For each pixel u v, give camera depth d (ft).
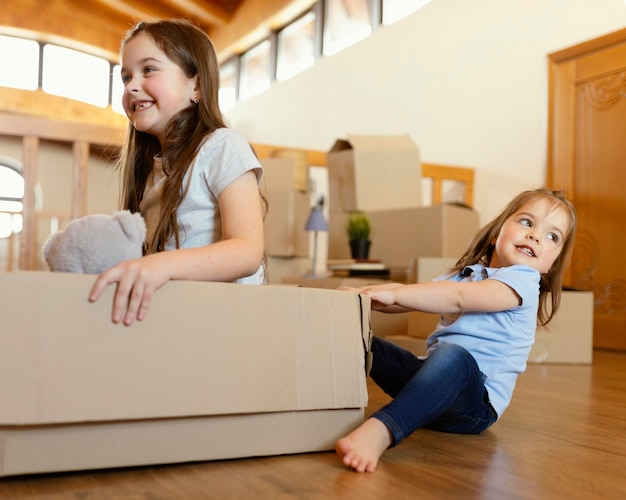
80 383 2.46
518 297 3.60
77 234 2.68
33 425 2.41
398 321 6.94
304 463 2.85
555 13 10.49
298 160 10.68
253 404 2.80
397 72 14.56
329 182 9.78
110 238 2.70
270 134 20.68
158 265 2.63
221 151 3.41
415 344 5.77
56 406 2.41
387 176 9.33
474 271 3.87
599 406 4.63
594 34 9.74
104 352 2.51
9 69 25.43
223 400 2.73
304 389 2.96
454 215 8.45
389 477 2.69
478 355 3.60
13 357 2.36
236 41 21.83
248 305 2.84
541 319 4.35
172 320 2.65
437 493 2.49
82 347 2.47
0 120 7.84
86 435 2.51
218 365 2.74
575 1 10.11
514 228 3.96
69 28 24.79
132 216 2.80
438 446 3.29
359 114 15.94
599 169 9.29
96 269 2.69
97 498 2.27
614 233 9.04
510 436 3.59
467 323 3.68
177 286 2.68
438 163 13.11
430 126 13.42
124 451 2.58
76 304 2.48
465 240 8.73
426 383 3.14
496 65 11.73
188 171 3.43
